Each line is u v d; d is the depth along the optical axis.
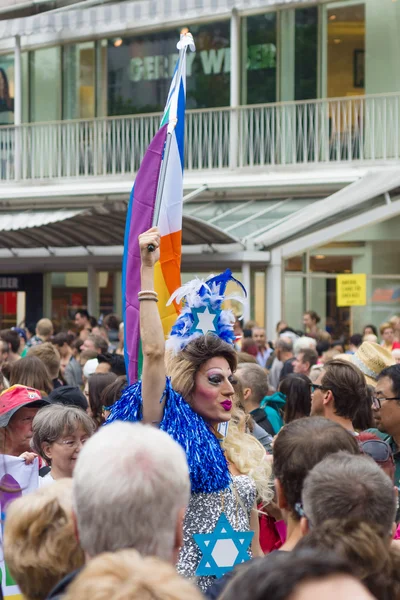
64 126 20.72
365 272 17.48
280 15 19.25
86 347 11.34
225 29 19.56
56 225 16.69
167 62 20.19
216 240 16.12
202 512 3.88
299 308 17.11
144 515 2.45
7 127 20.36
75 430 4.74
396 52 18.56
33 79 21.62
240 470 4.31
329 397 5.43
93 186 19.25
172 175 5.29
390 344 13.48
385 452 4.34
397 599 2.72
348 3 18.88
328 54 19.05
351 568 1.86
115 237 17.78
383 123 18.27
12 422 5.10
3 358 9.88
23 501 2.97
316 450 3.35
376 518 2.89
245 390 6.84
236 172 18.62
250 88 19.62
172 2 18.05
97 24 18.78
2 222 15.67
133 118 19.45
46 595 2.87
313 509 2.94
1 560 4.02
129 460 2.47
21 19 19.77
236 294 4.43
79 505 2.49
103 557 2.03
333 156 18.47
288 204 17.94
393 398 5.36
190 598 1.93
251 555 4.16
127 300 5.16
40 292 19.73
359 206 17.31
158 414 3.95
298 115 18.86
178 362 4.14
